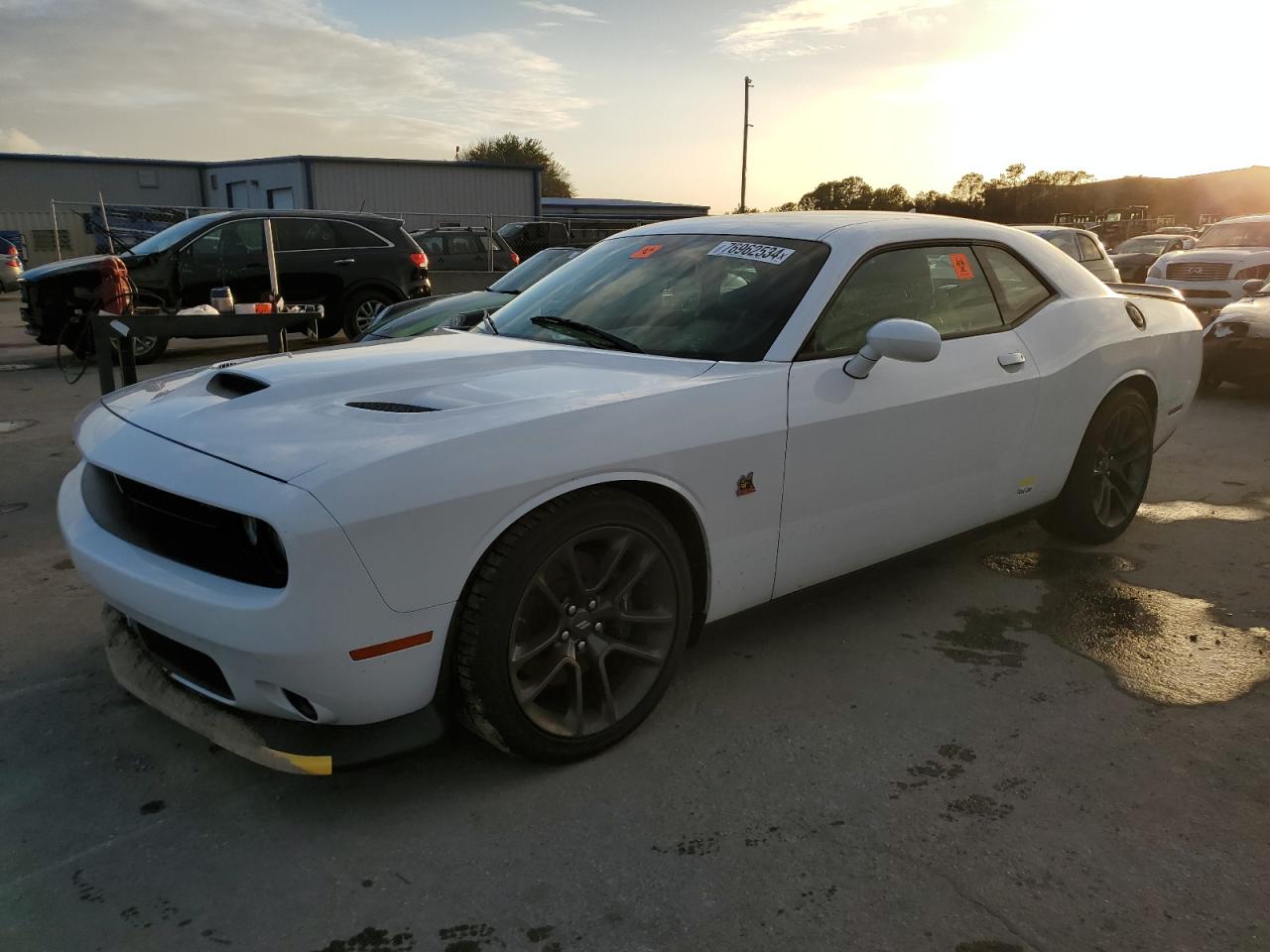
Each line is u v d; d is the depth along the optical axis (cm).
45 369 1003
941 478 329
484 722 233
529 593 229
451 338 336
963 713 284
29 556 414
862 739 269
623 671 266
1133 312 412
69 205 1889
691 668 312
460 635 224
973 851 220
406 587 208
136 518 234
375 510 201
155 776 249
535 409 236
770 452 273
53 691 293
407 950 189
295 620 199
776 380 277
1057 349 367
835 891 207
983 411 334
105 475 248
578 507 233
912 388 309
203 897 204
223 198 2994
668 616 262
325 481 200
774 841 224
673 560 259
